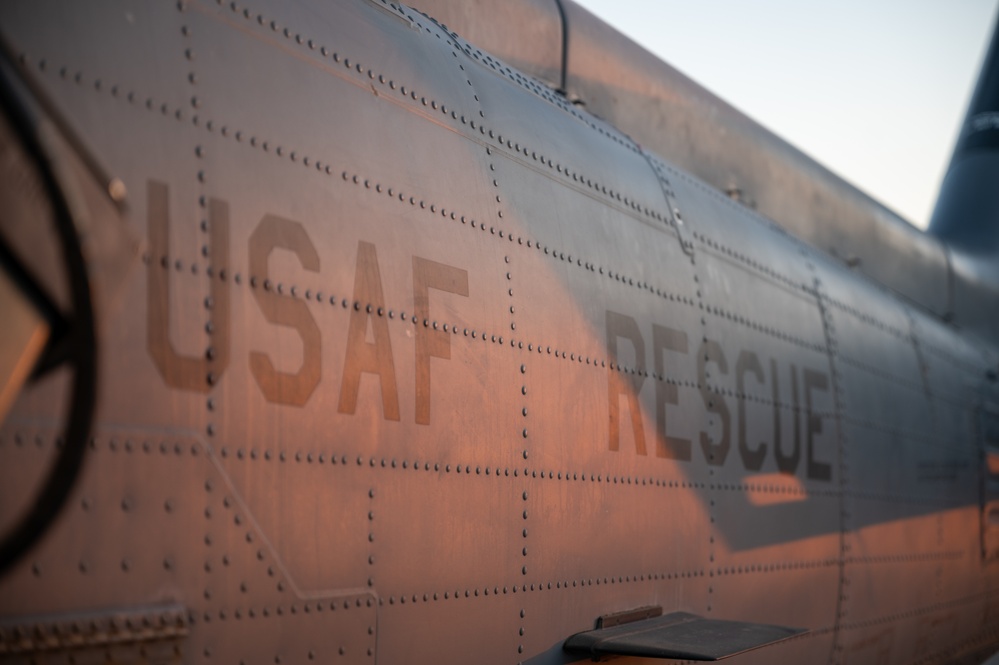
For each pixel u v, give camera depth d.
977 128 9.69
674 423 3.65
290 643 2.23
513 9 4.23
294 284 2.31
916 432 5.92
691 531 3.70
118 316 1.95
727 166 5.70
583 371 3.21
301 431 2.28
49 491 1.44
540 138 3.40
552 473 3.03
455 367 2.71
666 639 3.11
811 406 4.71
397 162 2.70
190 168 2.15
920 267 7.74
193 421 2.07
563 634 3.05
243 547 2.14
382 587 2.45
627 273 3.56
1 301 1.38
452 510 2.66
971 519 6.66
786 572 4.37
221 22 2.34
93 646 1.87
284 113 2.41
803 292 4.98
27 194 1.40
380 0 3.03
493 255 2.94
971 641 6.81
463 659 2.69
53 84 1.94
